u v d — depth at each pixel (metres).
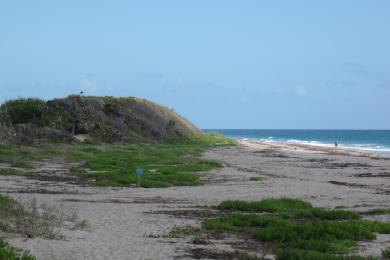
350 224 18.22
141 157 51.84
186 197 27.83
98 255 13.84
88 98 80.25
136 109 84.88
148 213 21.89
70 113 71.31
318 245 15.29
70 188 30.28
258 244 16.06
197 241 16.20
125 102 85.69
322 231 17.12
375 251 15.23
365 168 50.06
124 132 73.56
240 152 70.31
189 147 71.62
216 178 37.75
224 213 22.31
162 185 32.53
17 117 68.00
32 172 36.97
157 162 47.41
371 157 66.69
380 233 18.23
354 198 28.75
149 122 82.06
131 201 25.84
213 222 18.97
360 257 13.85
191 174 38.31
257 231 17.19
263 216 20.31
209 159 54.97
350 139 185.12
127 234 17.14
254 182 35.78
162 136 80.06
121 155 53.31
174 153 58.72
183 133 87.00
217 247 15.44
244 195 29.00
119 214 21.34
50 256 13.48
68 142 60.12
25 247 14.32
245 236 17.28
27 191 28.00
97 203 24.61
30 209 20.25
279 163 53.94
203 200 26.81
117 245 15.22
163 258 13.77
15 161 41.59
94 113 73.94
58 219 18.81
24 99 73.75
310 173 44.09
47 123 66.19
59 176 35.59
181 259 13.72
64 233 16.61
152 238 16.56
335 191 31.77
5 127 55.41
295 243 15.66
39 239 15.45
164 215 21.42
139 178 32.19
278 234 16.59
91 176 35.78
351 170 47.78
